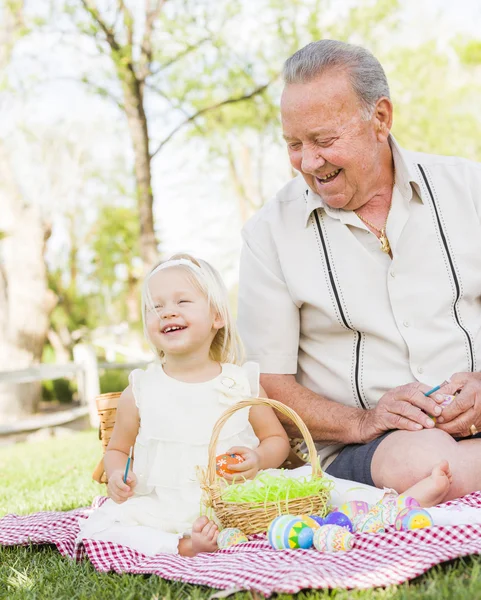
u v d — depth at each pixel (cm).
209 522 253
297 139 283
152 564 237
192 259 309
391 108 289
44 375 1099
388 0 1413
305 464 318
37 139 1817
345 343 302
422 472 255
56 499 439
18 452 838
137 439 291
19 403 1304
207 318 297
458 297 293
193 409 288
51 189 2306
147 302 300
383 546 215
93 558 251
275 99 1473
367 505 252
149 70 1313
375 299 294
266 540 240
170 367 300
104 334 2725
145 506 271
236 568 212
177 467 280
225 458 270
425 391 270
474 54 1547
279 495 249
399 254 291
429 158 307
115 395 328
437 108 1589
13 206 1341
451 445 260
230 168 1906
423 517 226
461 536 212
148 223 1292
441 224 294
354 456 282
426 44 1583
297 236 306
